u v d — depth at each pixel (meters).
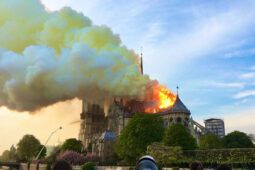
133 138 142.00
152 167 8.88
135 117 146.12
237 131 154.00
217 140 154.12
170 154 98.94
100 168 131.12
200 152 93.25
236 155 83.12
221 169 11.49
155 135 141.12
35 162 186.25
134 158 141.12
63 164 8.60
